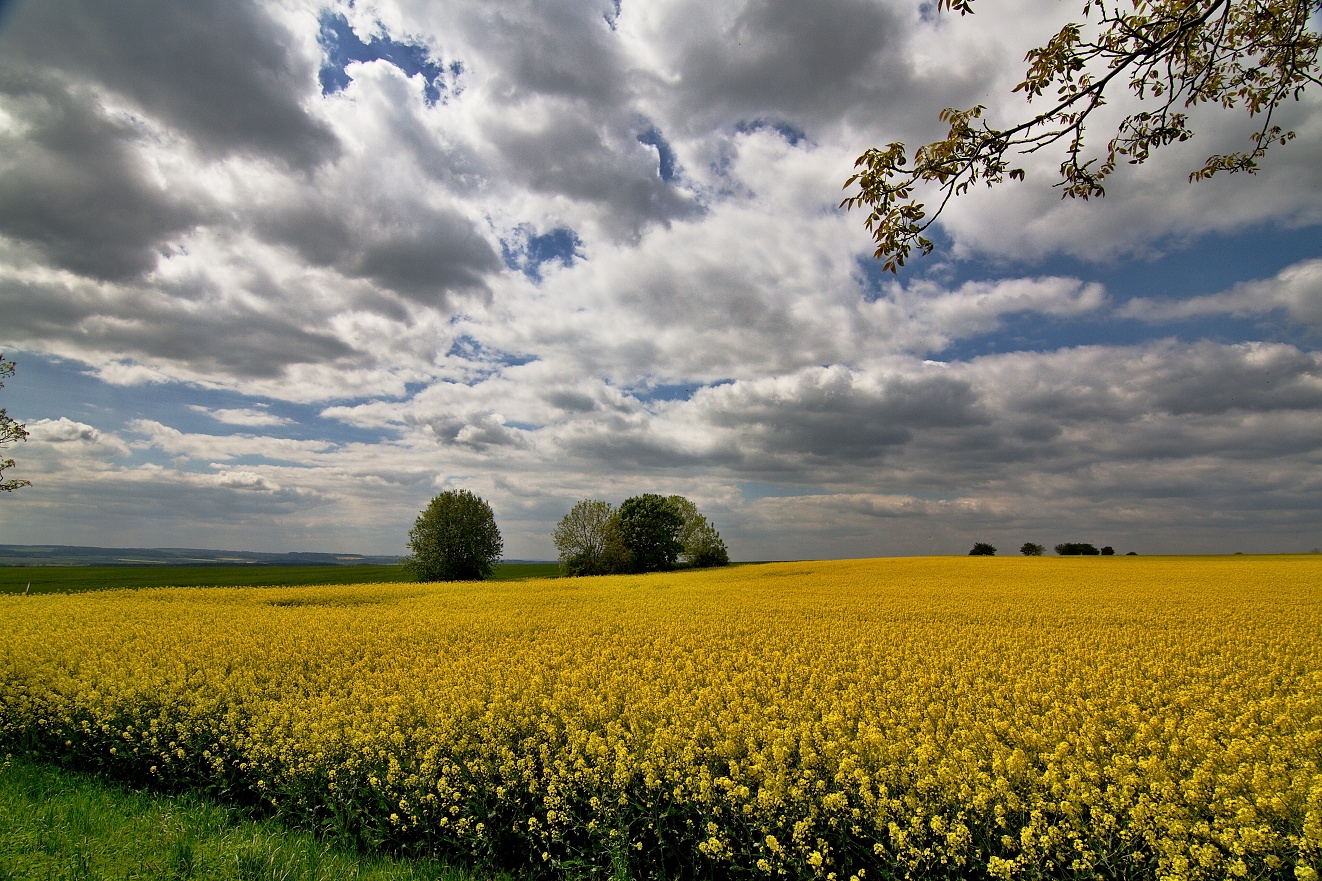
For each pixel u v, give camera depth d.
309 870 6.17
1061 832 5.79
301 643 15.39
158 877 5.76
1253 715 8.90
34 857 5.96
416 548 58.81
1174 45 4.47
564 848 6.95
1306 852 5.29
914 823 6.00
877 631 16.95
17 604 23.84
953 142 4.65
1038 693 10.14
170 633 16.34
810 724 8.51
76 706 10.09
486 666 12.90
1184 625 17.66
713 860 6.36
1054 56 4.45
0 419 26.94
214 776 8.66
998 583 32.53
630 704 9.87
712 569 59.34
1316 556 58.59
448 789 7.33
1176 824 5.61
